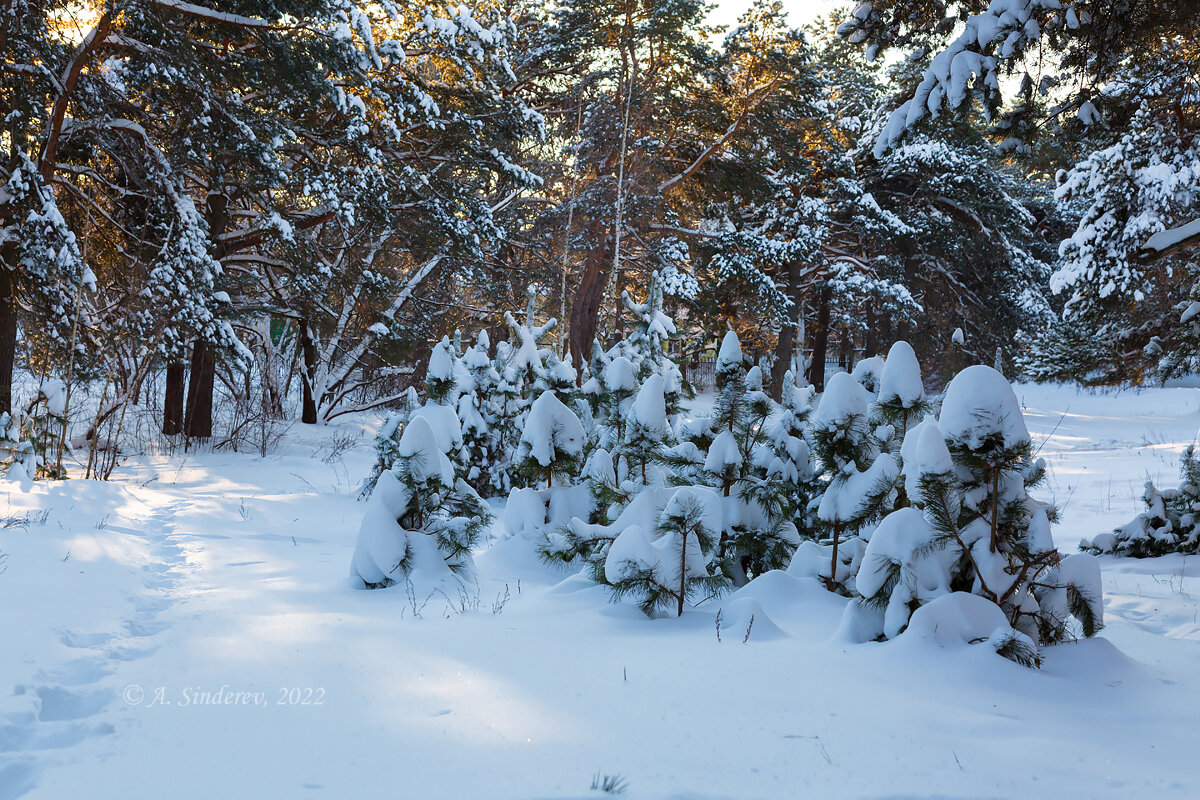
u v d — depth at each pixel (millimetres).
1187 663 4711
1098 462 17875
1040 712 3705
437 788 2727
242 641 4422
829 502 5871
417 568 6270
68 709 3451
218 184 18438
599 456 7051
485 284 29984
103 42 15977
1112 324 14133
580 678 3930
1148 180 12047
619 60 31469
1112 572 8508
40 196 14375
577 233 31875
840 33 8789
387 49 19000
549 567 6965
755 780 2861
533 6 33406
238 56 16984
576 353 29297
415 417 6574
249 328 23578
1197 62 10305
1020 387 44031
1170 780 2979
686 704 3600
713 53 31594
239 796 2648
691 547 5484
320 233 25906
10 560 6051
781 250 33344
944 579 4715
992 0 6766
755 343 36656
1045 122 8961
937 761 3076
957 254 38625
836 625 5254
